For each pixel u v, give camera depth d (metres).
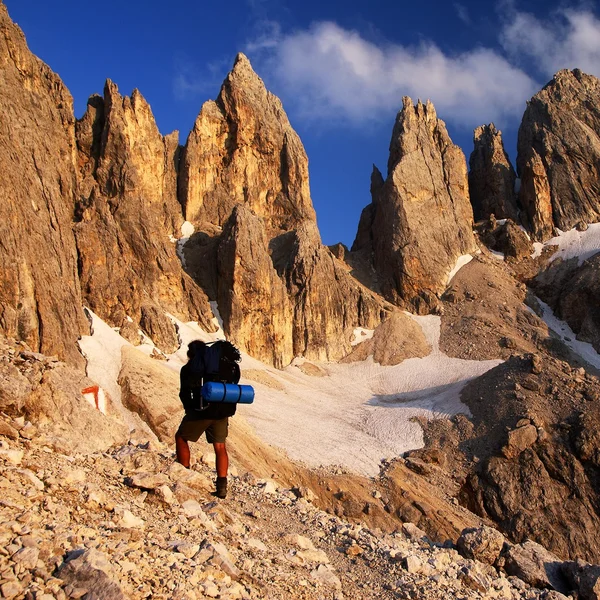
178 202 115.56
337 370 101.38
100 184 96.31
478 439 72.38
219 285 100.19
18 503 9.42
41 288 64.88
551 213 138.38
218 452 13.77
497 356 100.94
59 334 64.25
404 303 119.25
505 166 146.62
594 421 69.94
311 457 64.62
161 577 8.71
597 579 15.31
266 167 124.38
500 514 65.12
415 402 85.56
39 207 71.62
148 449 15.12
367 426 77.31
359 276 125.56
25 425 13.20
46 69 99.88
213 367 13.32
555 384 76.75
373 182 142.38
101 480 12.02
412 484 64.44
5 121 72.44
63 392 15.14
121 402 59.72
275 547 12.41
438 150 140.62
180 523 11.18
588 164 140.62
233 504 14.45
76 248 79.81
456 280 122.94
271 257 113.94
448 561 14.76
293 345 103.44
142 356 69.81
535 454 68.75
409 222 126.06
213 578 9.30
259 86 128.12
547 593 14.64
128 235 92.38
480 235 137.38
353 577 12.43
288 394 85.62
